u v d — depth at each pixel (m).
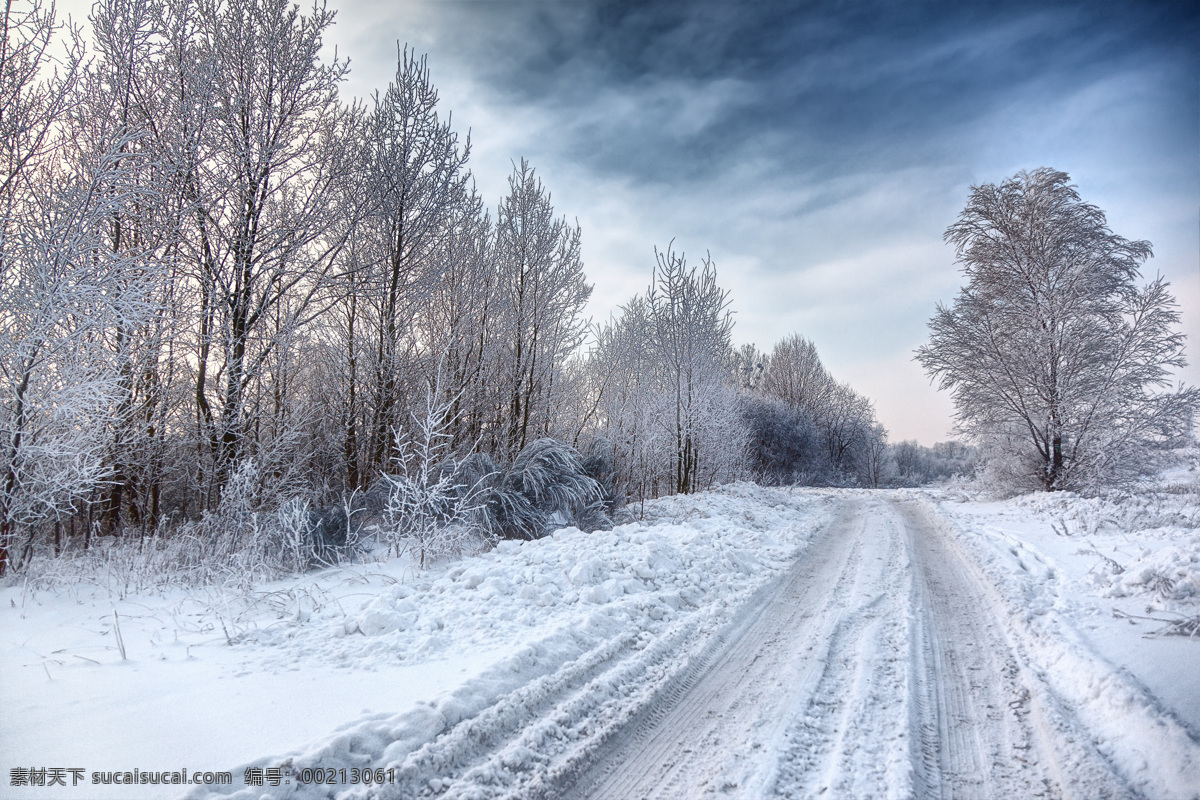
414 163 11.59
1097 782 2.98
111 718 3.39
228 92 9.53
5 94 7.32
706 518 12.95
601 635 5.14
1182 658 4.08
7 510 6.50
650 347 20.27
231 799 2.65
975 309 20.53
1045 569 7.65
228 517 7.62
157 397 10.09
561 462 10.73
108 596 6.03
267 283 10.38
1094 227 18.66
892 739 3.46
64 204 6.95
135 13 8.86
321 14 10.23
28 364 6.52
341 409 13.09
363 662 4.40
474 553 8.05
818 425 46.84
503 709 3.64
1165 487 17.58
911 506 18.16
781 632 5.61
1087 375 17.98
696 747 3.49
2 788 2.67
